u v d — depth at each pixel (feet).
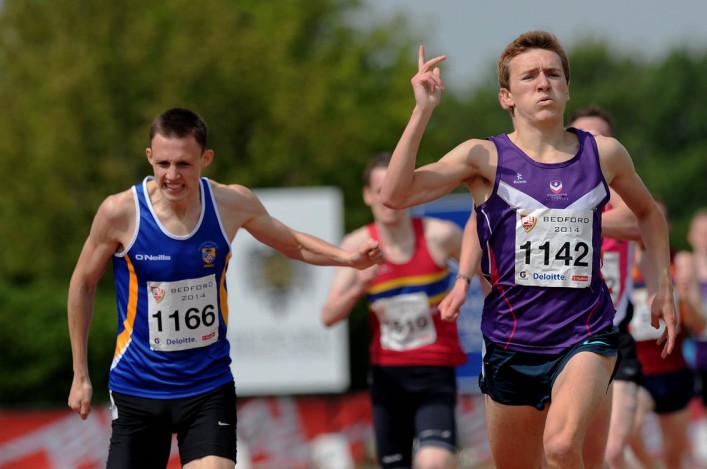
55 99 317.22
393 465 90.53
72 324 64.49
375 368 90.63
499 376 59.57
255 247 185.68
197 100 335.26
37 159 320.09
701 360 121.90
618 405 87.35
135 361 62.54
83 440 180.45
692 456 178.60
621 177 58.80
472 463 185.98
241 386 185.98
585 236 56.80
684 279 105.40
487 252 58.59
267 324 185.88
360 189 388.16
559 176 57.00
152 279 61.77
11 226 317.01
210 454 60.90
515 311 57.98
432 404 87.92
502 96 60.23
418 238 89.51
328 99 399.85
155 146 60.03
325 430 187.73
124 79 323.78
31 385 234.58
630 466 116.98
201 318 62.28
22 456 178.60
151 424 62.80
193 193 62.08
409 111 431.43
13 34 341.00
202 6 346.95
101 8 327.47
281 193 183.93
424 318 88.79
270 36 443.73
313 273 185.88
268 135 353.51
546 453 54.70
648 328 101.35
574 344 57.21
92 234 62.64
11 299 235.61
